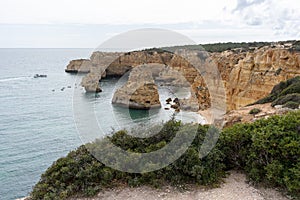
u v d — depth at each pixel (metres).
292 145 6.09
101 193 6.24
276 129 6.63
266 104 21.14
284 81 24.84
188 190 6.33
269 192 6.14
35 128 28.47
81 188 6.31
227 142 7.31
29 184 17.62
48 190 6.20
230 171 7.20
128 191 6.30
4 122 31.28
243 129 7.29
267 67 29.44
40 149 22.81
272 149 6.39
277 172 6.16
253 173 6.56
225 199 5.93
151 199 5.99
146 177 6.57
